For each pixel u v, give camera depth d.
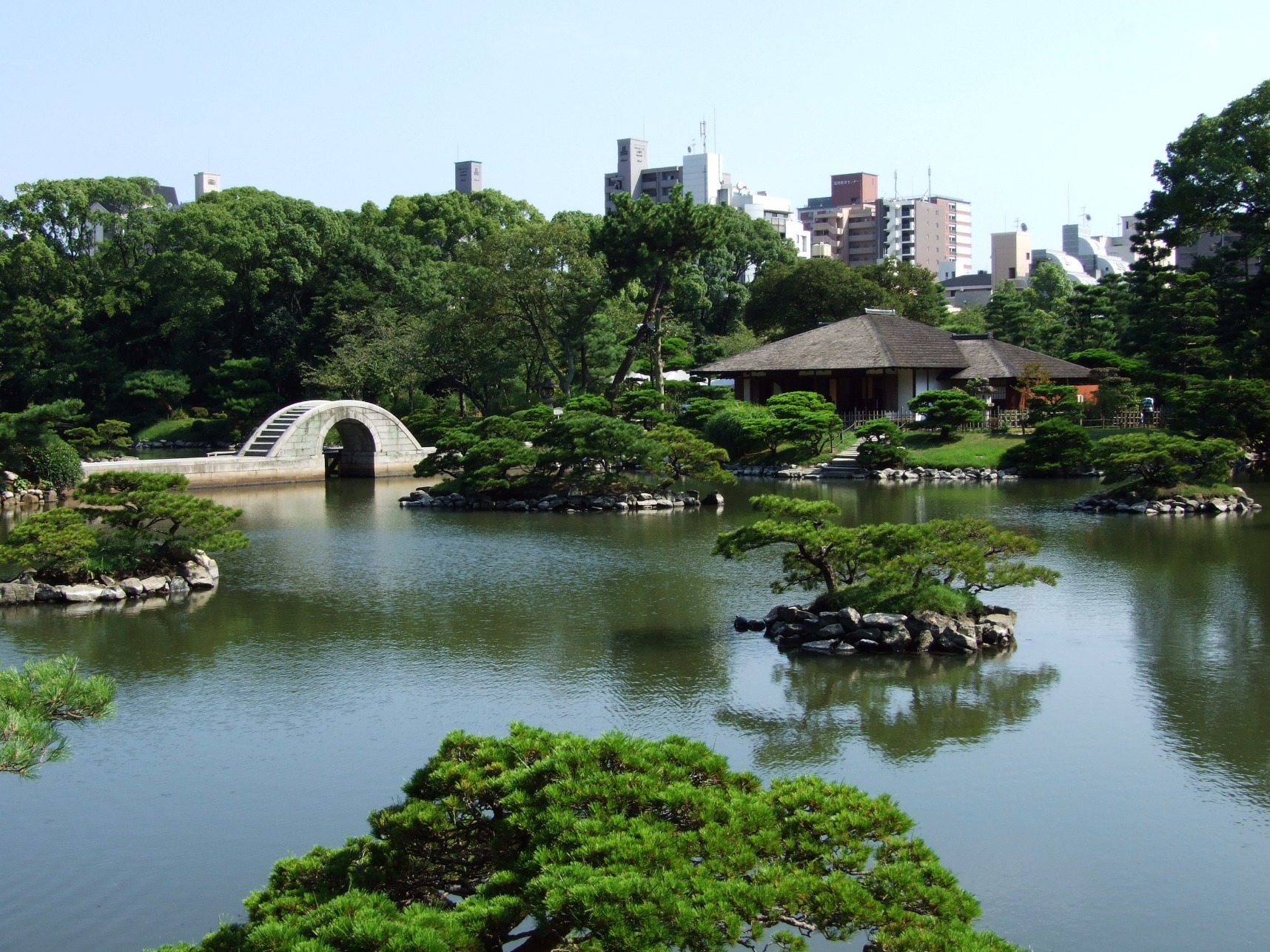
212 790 14.41
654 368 69.88
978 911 8.33
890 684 18.50
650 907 7.41
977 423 59.16
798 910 7.85
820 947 10.81
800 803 9.15
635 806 8.76
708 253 89.62
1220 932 10.89
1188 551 30.48
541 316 69.00
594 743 9.52
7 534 36.38
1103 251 183.38
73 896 11.83
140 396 78.88
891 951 7.81
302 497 48.12
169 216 81.44
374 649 20.94
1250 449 49.78
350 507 44.16
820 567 22.50
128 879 12.15
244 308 81.19
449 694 18.11
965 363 64.06
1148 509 38.12
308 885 9.09
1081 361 65.25
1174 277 60.84
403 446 58.31
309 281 80.88
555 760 9.16
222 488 51.66
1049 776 14.52
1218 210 59.94
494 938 7.96
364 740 16.09
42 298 81.12
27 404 80.25
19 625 23.25
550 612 23.89
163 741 16.16
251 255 77.56
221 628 22.81
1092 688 18.19
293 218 81.25
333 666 19.80
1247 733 16.02
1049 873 12.01
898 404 63.41
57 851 12.81
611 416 58.03
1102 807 13.59
